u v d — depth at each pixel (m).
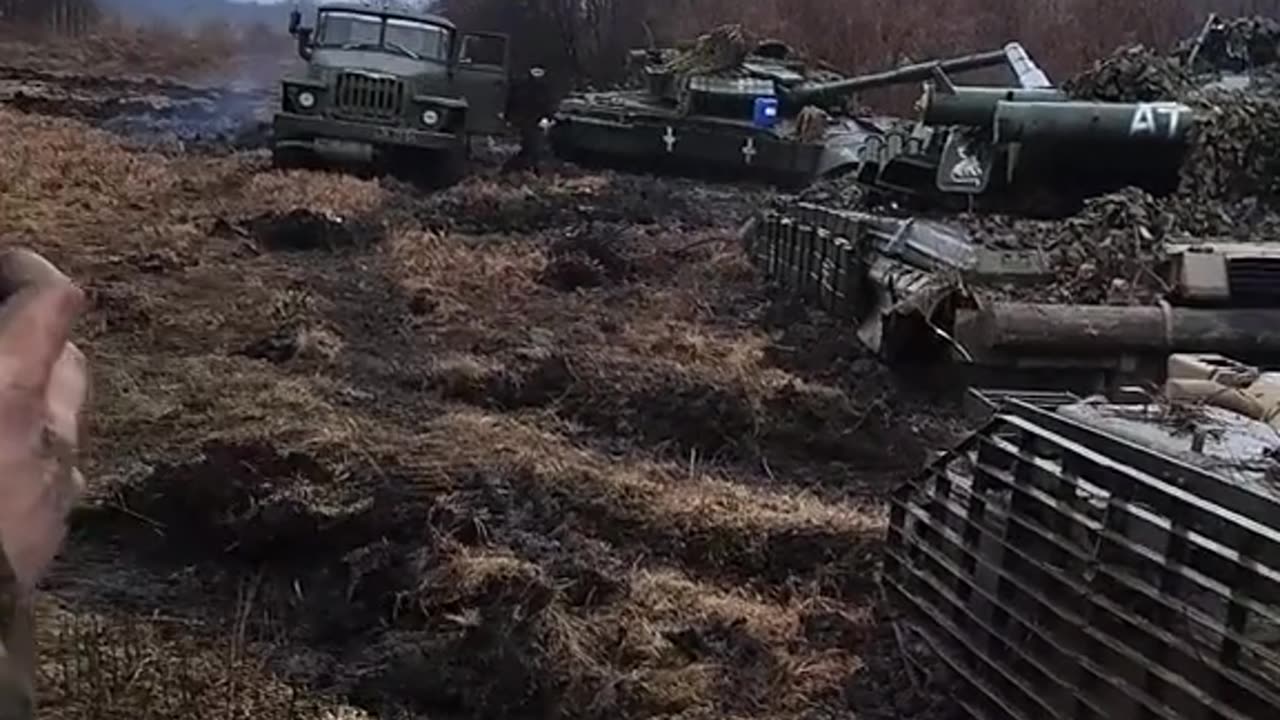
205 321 11.00
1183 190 9.98
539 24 37.12
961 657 4.94
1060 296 8.41
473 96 20.75
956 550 5.02
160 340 10.39
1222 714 3.60
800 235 12.28
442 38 20.70
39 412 0.80
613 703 5.29
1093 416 4.68
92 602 5.94
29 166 18.66
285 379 9.27
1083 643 4.18
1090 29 30.64
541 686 5.33
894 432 8.57
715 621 5.91
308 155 20.12
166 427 7.99
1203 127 10.04
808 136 20.72
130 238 14.71
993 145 10.28
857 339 10.23
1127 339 8.09
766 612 6.05
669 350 10.70
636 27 36.47
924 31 31.78
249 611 6.00
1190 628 3.76
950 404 9.16
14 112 28.09
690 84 20.89
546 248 14.98
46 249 13.77
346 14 20.73
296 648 5.70
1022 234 9.07
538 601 5.76
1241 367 5.81
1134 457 4.16
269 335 10.61
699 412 8.62
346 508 6.58
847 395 9.08
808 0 33.06
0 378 0.80
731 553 6.64
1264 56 12.30
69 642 5.39
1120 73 10.94
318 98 20.05
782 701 5.36
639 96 22.14
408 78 20.11
